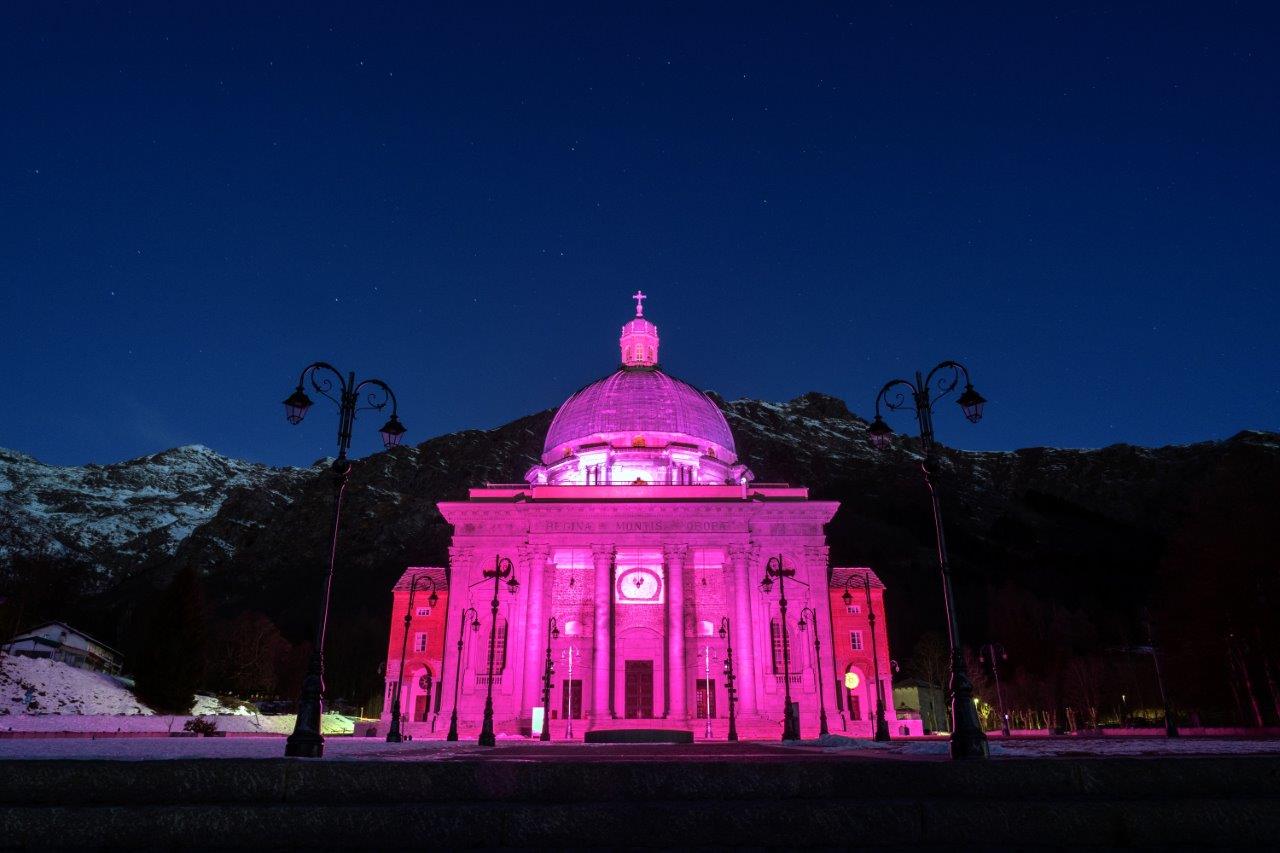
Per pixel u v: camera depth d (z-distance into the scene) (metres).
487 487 77.38
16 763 10.98
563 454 86.44
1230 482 64.62
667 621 69.38
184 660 72.06
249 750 20.38
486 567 71.44
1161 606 72.31
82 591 146.38
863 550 192.62
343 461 21.97
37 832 10.26
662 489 75.88
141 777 11.03
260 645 108.88
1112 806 10.58
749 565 70.88
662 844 10.48
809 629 69.38
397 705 48.06
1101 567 183.25
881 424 25.61
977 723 17.05
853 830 10.52
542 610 69.50
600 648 68.50
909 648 149.50
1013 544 199.12
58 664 69.50
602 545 71.19
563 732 64.00
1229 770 11.37
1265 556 57.84
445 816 10.50
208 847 10.38
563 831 10.48
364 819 10.49
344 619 169.62
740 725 64.19
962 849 10.44
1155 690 97.19
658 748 32.66
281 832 10.42
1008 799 11.29
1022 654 120.75
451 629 69.88
